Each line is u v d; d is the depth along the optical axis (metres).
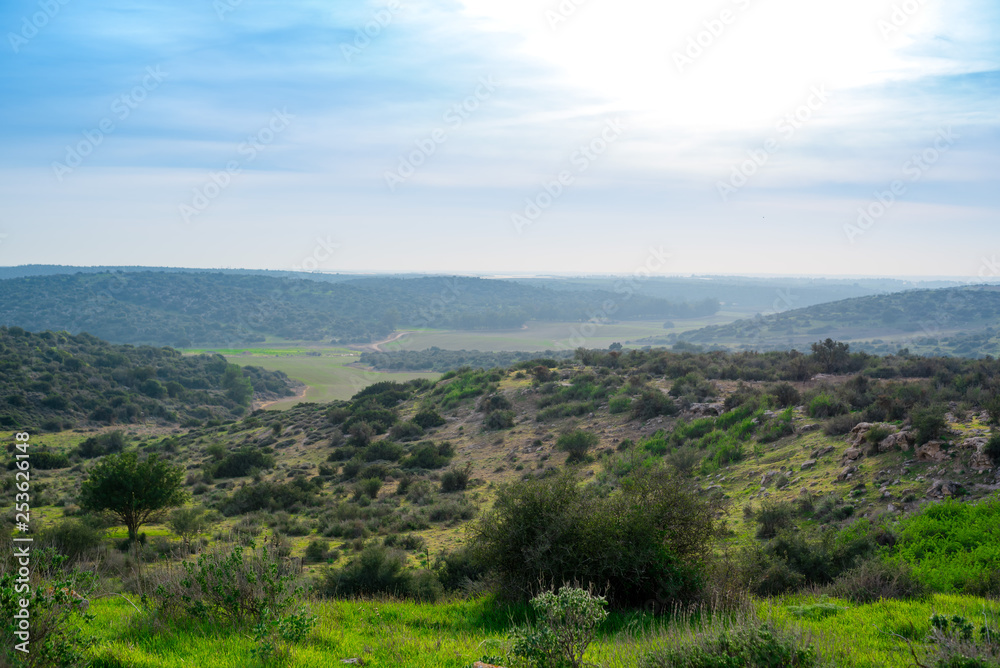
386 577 14.31
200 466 56.31
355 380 157.25
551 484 10.48
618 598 9.62
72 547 16.72
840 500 18.97
